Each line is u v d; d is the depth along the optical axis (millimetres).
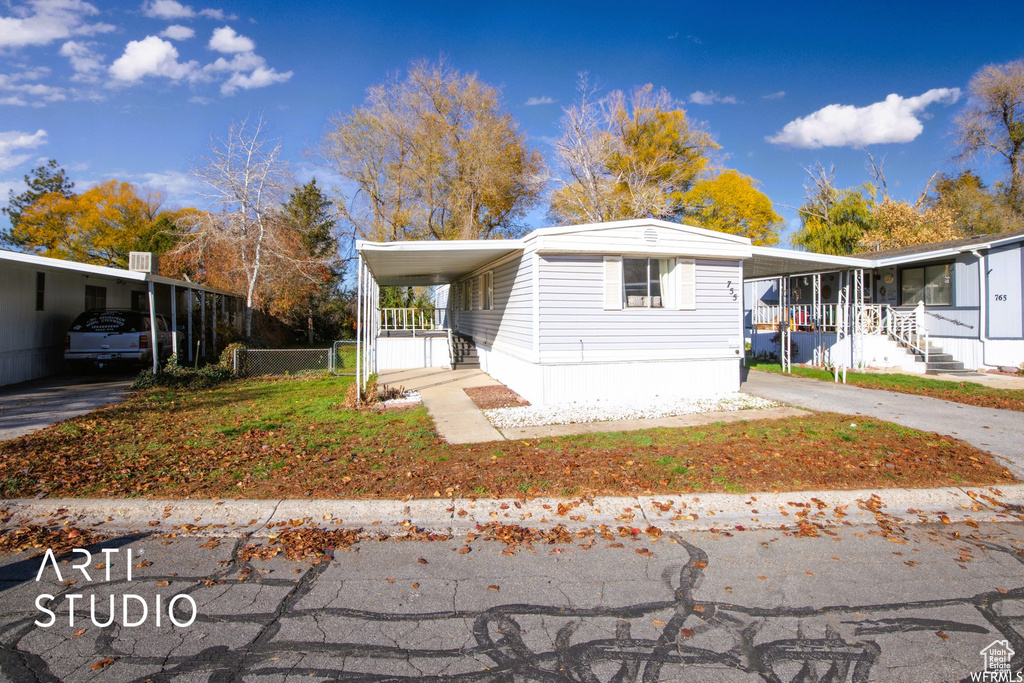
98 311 14492
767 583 3936
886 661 3055
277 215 21297
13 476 5965
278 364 17609
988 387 12000
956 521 5062
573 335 10602
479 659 3082
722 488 5629
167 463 6602
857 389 12391
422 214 29797
